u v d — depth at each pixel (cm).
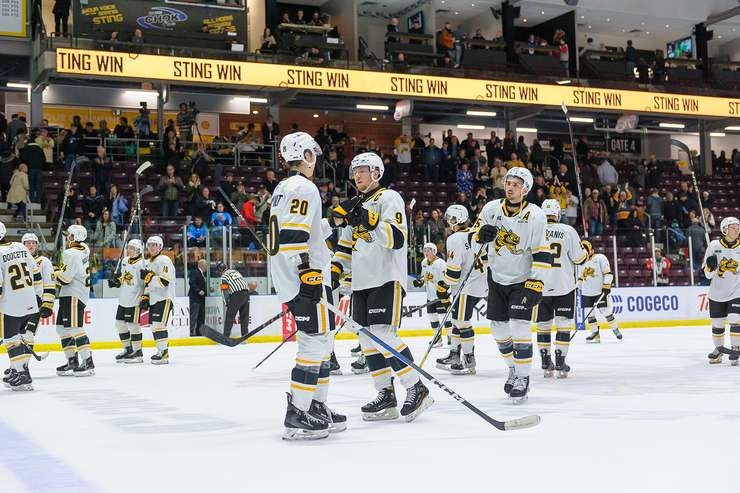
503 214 625
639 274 1820
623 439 451
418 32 2611
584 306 1366
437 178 2142
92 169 1805
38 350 1366
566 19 2677
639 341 1359
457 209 862
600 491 334
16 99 2302
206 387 786
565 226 798
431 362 1014
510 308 612
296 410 469
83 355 934
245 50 2103
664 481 349
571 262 799
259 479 368
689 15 2762
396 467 387
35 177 1694
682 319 1861
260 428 522
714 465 379
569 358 1038
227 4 2094
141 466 407
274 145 2106
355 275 544
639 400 623
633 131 2594
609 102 2311
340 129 2648
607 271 1325
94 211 1641
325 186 1864
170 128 1884
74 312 930
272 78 1959
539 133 2873
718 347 934
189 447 456
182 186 1739
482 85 2175
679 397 638
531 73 2375
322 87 2006
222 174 1905
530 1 2538
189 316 1476
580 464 386
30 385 788
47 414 621
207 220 1666
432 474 371
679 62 2625
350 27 2555
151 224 1548
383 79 2070
